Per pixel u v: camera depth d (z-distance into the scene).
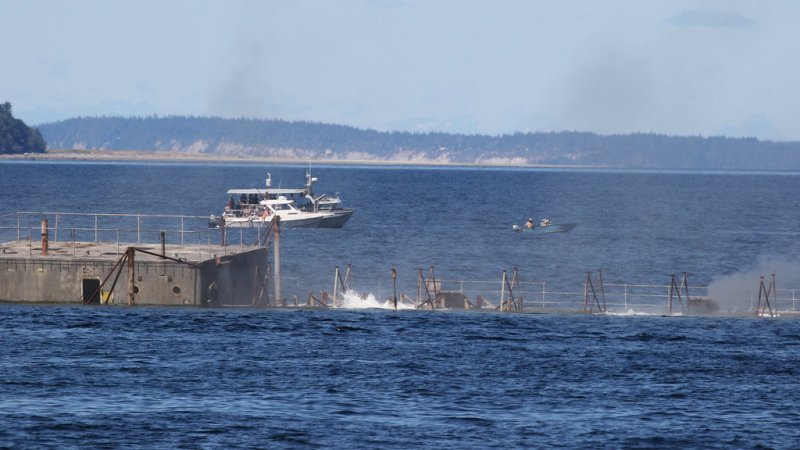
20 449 175.50
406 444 181.38
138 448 177.00
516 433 188.62
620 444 183.88
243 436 183.75
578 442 184.25
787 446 183.88
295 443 180.88
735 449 182.25
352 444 180.75
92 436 182.50
